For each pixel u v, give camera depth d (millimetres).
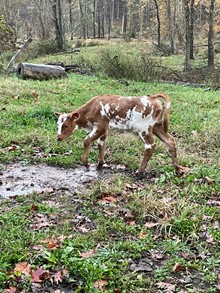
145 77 8445
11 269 1965
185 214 2447
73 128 3162
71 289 1895
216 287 1912
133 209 2539
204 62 12859
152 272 2006
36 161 3416
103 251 2123
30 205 2617
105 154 3549
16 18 23688
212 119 4801
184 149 3770
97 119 3109
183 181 3002
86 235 2285
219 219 2484
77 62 11344
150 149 3076
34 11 26000
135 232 2330
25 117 4473
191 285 1927
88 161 3428
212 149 3797
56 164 3369
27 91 5773
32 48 14812
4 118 4402
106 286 1886
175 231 2340
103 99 3105
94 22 24719
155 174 3160
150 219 2465
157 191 2812
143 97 3037
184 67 10758
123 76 8398
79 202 2691
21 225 2352
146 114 3000
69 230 2350
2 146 3693
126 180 2998
